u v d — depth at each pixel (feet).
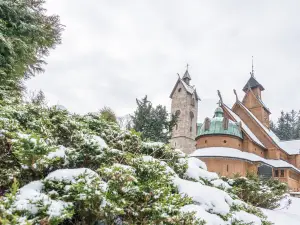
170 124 82.07
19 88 38.58
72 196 11.20
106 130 23.73
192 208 16.63
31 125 17.89
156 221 12.78
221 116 128.16
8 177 13.00
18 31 35.53
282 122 276.00
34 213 9.64
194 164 29.55
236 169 105.70
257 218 20.27
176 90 209.15
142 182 14.99
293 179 135.13
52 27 44.52
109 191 12.11
